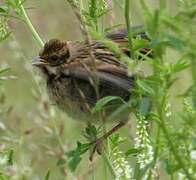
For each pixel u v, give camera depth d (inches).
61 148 457.1
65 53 400.8
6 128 455.8
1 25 369.1
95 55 378.0
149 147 287.7
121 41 387.5
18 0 377.7
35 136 514.6
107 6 378.6
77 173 486.0
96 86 329.7
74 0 334.3
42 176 514.3
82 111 396.2
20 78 550.3
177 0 257.9
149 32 247.6
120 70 361.1
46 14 637.3
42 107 484.7
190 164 264.8
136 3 527.2
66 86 396.8
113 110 376.2
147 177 288.8
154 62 270.2
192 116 264.7
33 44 592.4
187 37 242.8
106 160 354.0
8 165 370.0
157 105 268.2
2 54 557.0
